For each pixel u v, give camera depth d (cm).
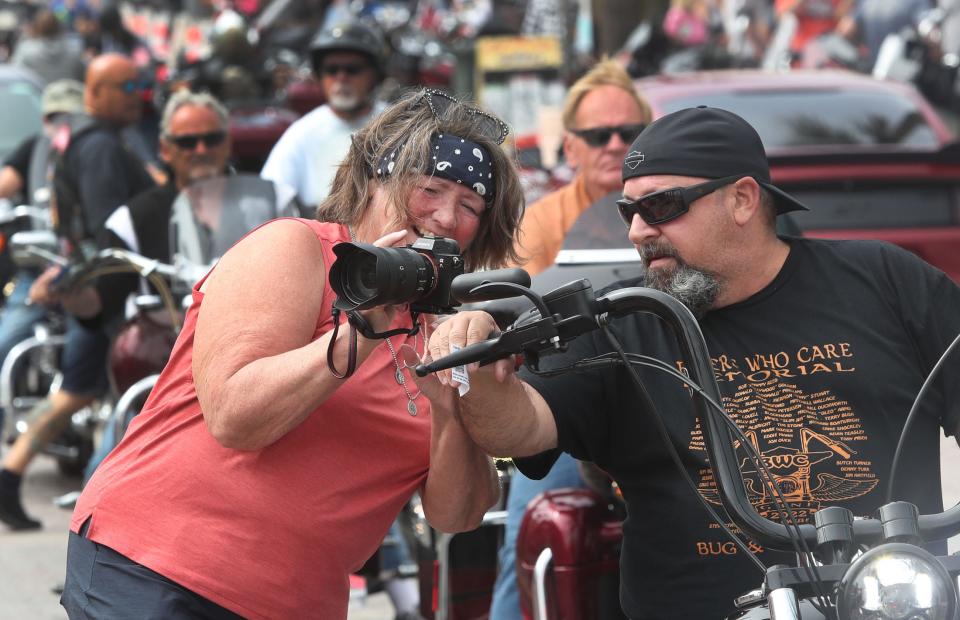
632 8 2834
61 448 1509
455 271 483
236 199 1091
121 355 1076
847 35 2675
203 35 3522
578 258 819
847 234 1534
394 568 977
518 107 2403
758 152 568
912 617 396
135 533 528
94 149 1379
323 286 536
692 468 550
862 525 449
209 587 520
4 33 3972
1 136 2416
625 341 568
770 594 429
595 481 744
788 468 547
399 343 552
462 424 546
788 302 566
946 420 568
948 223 1552
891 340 564
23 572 1226
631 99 993
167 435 539
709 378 477
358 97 1377
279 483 527
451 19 3209
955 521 451
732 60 2748
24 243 1252
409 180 537
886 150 1523
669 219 559
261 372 503
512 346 459
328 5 3198
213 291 529
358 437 539
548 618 719
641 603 562
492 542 859
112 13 3300
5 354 1536
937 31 2414
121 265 1083
